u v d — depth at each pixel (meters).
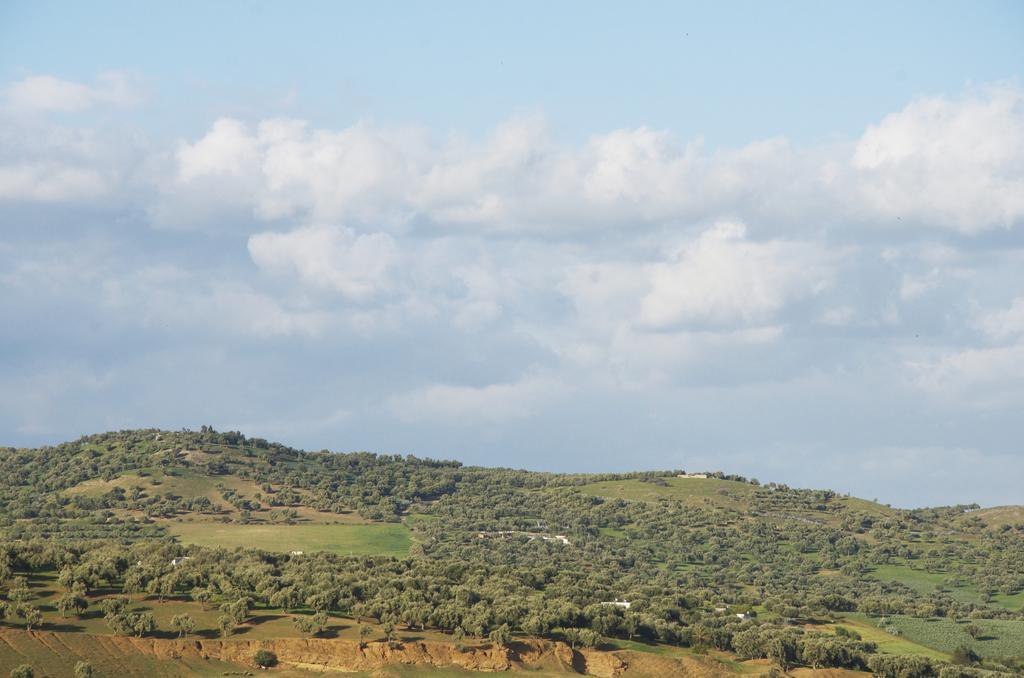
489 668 190.75
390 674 182.88
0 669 169.62
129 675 176.75
